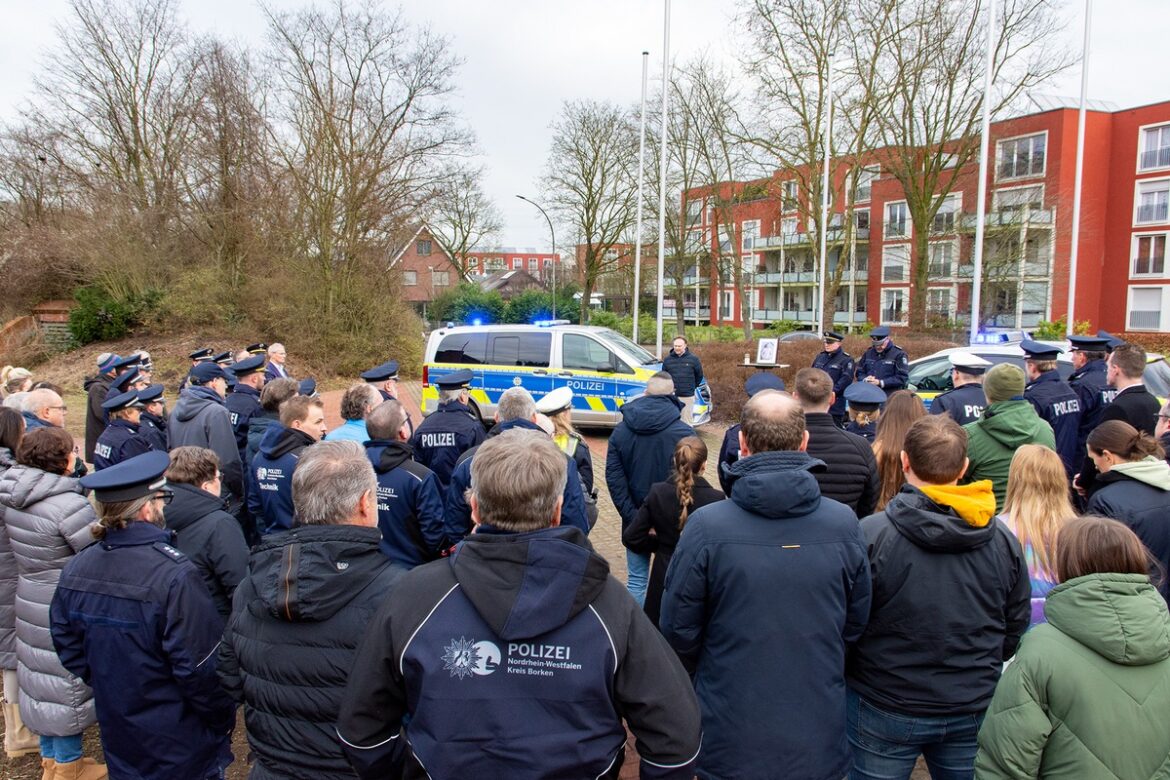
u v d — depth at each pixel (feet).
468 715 5.06
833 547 7.61
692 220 125.39
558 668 5.13
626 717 5.46
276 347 28.73
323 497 7.05
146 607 8.20
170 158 79.20
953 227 99.09
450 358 41.52
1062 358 25.96
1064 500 9.59
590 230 122.83
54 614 8.59
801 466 7.85
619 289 166.40
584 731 5.14
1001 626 7.93
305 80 68.33
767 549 7.59
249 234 73.05
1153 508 9.93
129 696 8.39
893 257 139.13
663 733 5.33
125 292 74.43
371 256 72.54
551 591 5.12
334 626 6.69
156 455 8.86
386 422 12.25
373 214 70.69
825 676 7.55
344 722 5.51
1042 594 9.25
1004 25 75.97
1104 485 10.86
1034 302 115.03
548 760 5.00
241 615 7.09
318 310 71.72
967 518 7.48
